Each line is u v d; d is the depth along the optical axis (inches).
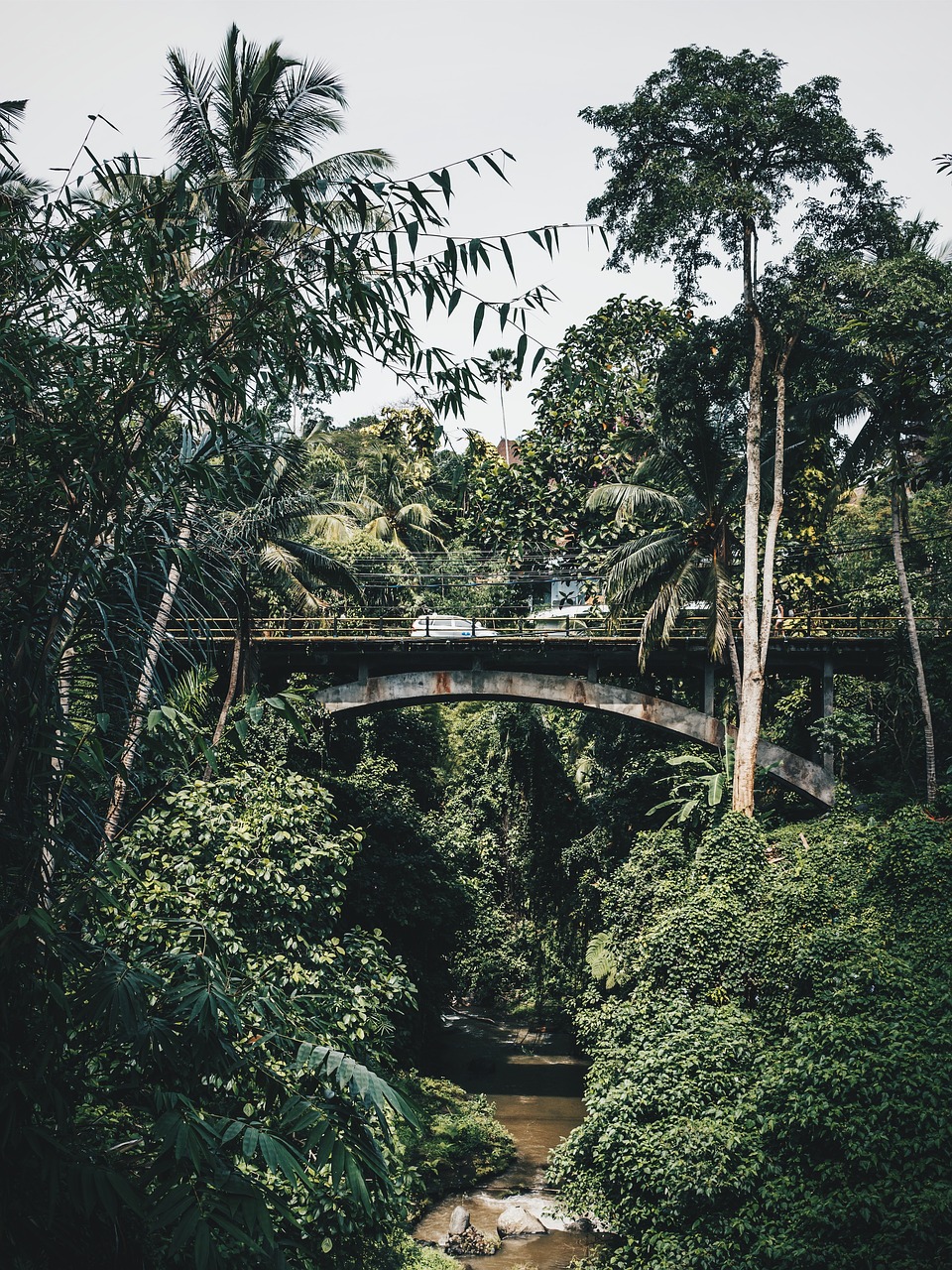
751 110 866.1
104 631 209.0
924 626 996.6
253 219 219.9
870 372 912.3
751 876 786.8
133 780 242.7
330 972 453.4
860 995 565.3
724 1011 648.4
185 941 243.1
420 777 1302.9
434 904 978.7
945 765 983.0
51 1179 168.6
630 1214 558.3
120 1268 198.2
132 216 212.4
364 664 989.8
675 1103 576.4
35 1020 194.9
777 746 980.6
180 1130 166.7
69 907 191.8
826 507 1141.1
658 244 911.7
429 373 238.7
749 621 922.7
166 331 209.6
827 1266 474.3
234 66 697.6
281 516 838.5
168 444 229.1
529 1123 876.0
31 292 213.2
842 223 926.4
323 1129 182.1
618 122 909.2
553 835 1219.9
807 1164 523.8
